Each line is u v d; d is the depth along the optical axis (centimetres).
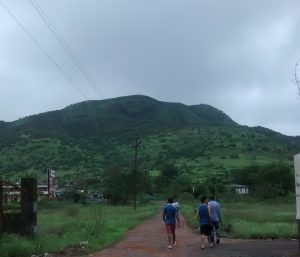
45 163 12494
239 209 4844
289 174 9475
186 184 11275
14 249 1477
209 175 12250
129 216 4181
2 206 1758
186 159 14688
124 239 2258
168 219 1875
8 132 16675
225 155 14475
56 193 9475
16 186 1847
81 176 11550
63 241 1794
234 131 17350
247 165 12456
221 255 1591
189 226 3209
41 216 3894
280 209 5003
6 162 12219
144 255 1620
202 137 16738
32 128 17500
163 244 2014
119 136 15775
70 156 13212
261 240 2142
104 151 14125
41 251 1573
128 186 9012
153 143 16200
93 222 2559
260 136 16800
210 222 1820
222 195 9319
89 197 9925
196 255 1608
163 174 12825
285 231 2322
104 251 1745
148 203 9156
